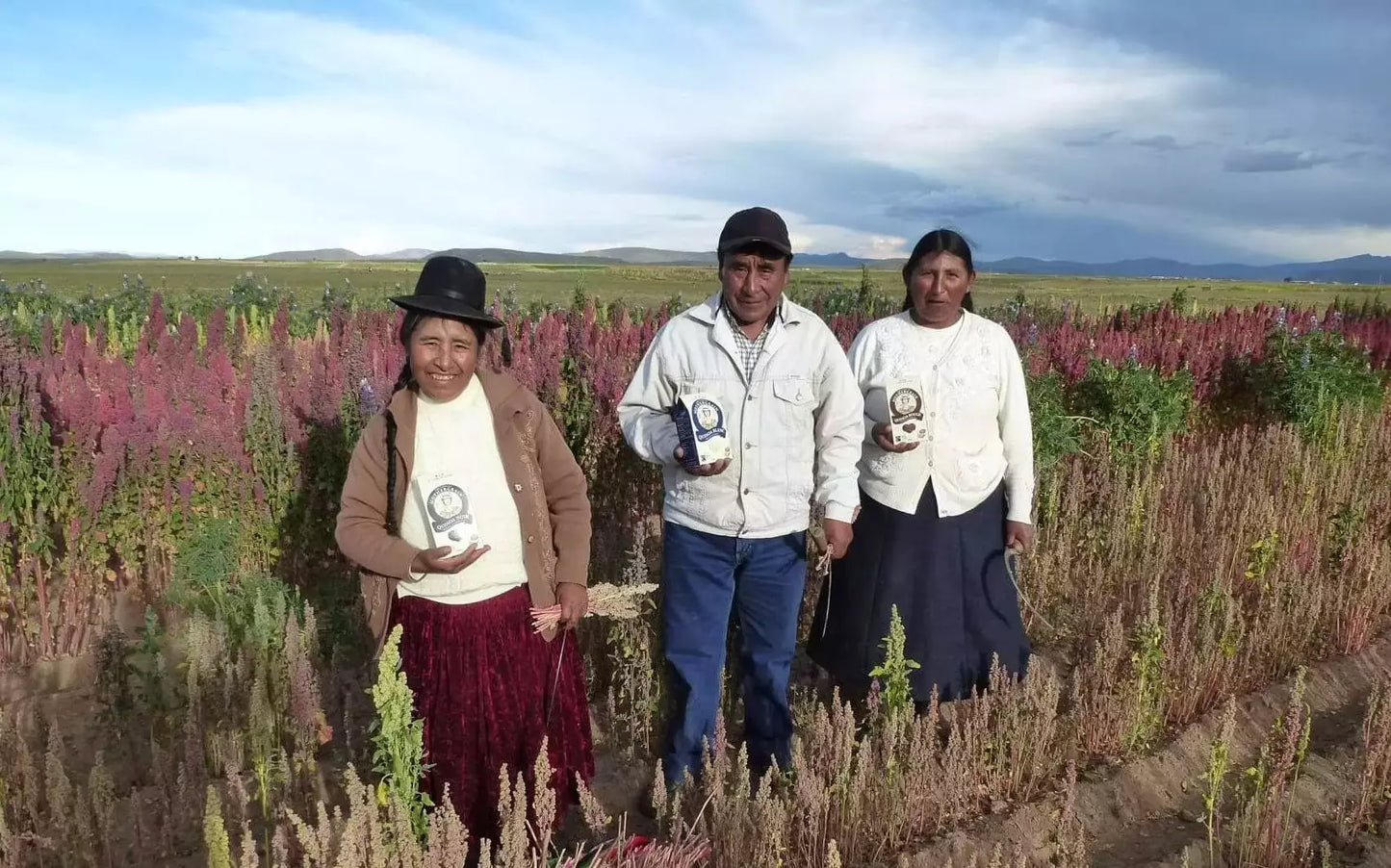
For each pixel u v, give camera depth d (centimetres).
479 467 274
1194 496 659
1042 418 611
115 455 489
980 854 328
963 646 379
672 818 296
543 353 655
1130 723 398
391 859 229
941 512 367
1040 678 373
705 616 333
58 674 447
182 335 946
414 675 272
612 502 605
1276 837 340
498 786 278
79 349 848
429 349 258
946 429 364
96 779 295
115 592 521
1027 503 379
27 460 477
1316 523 601
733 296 313
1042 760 371
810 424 330
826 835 316
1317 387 895
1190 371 962
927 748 343
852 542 384
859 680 381
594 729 411
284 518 508
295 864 293
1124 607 510
